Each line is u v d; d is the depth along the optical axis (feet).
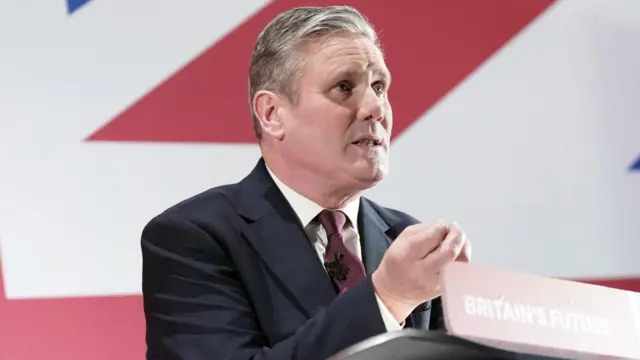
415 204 17.85
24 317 15.29
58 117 16.03
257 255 10.76
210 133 16.80
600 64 19.51
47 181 15.79
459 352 6.56
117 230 15.98
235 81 17.11
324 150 11.10
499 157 18.53
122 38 16.61
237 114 17.03
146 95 16.55
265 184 11.51
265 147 11.68
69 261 15.65
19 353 15.16
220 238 10.78
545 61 19.17
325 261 10.94
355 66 11.19
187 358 10.06
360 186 11.21
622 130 19.42
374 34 11.77
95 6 16.57
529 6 19.27
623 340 7.43
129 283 15.92
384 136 11.34
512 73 18.93
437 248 8.10
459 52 18.67
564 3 19.52
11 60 15.97
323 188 11.30
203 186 16.62
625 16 19.83
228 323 10.18
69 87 16.17
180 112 16.70
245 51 17.29
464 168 18.29
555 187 18.79
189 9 17.08
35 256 15.49
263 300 10.44
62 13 16.37
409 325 10.71
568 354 7.15
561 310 7.15
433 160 18.11
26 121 15.85
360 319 8.52
